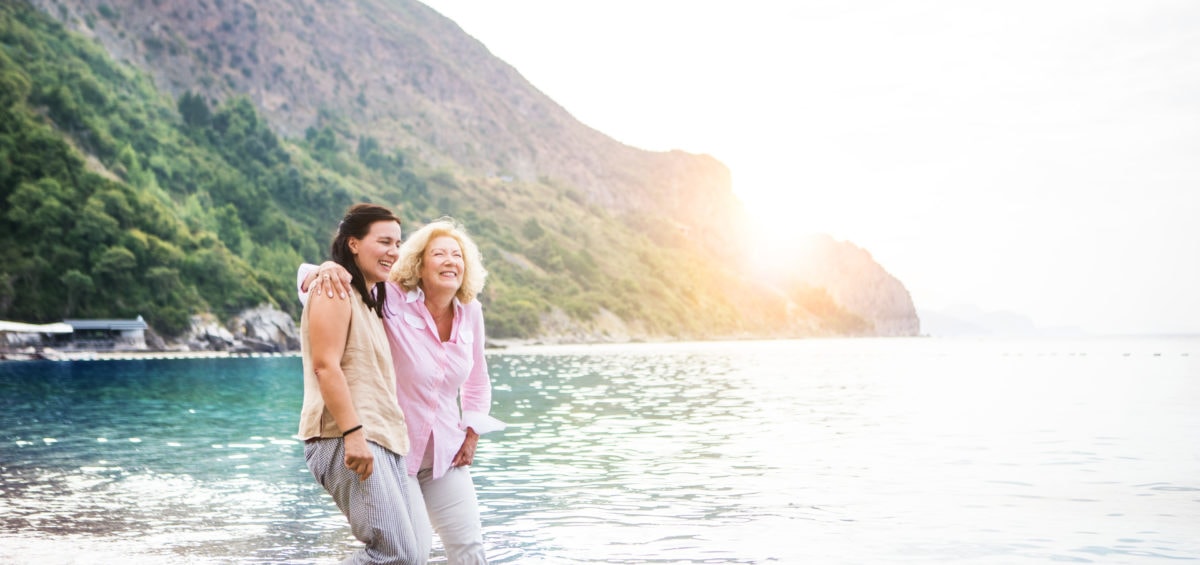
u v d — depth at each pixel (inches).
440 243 210.4
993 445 705.6
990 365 2913.4
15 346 3649.1
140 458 636.1
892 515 408.8
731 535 366.6
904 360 3563.0
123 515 415.2
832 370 2524.6
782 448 688.4
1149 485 497.4
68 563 319.3
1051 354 4562.0
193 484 511.5
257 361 3164.4
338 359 184.7
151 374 2103.8
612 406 1167.0
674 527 383.6
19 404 1195.3
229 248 6673.2
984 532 371.9
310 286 190.9
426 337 206.5
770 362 3326.8
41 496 470.6
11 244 4232.3
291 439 765.9
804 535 367.2
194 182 7598.4
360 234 196.5
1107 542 350.6
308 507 435.2
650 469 570.9
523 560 325.1
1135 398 1289.4
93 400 1270.9
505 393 1466.5
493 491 483.5
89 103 7637.8
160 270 4436.5
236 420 958.4
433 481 213.3
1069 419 949.8
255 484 510.9
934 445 708.0
